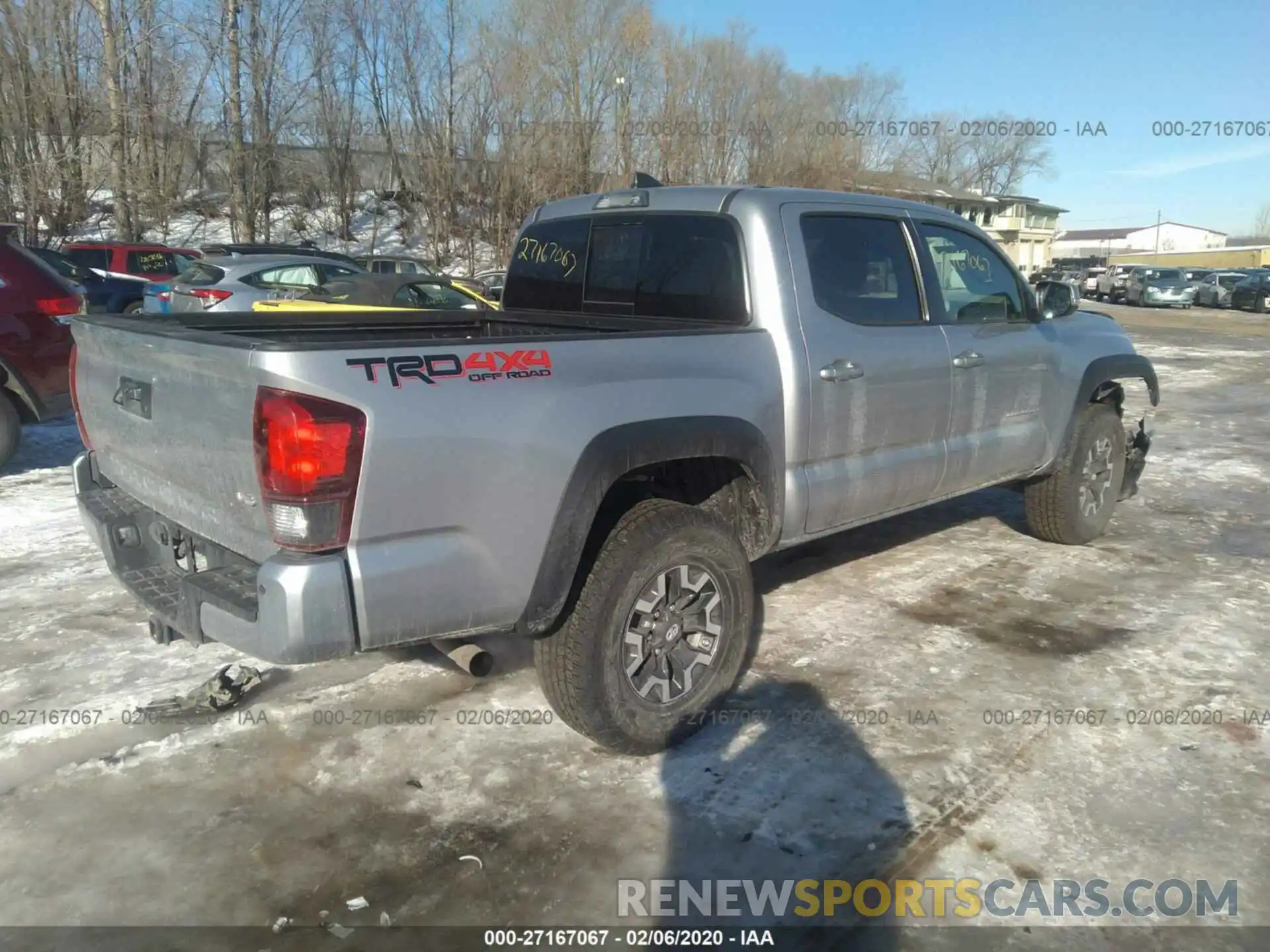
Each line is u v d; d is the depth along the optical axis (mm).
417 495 2676
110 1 22406
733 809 3082
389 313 4477
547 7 26328
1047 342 5070
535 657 3238
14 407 6801
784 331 3727
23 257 6801
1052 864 2824
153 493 3234
